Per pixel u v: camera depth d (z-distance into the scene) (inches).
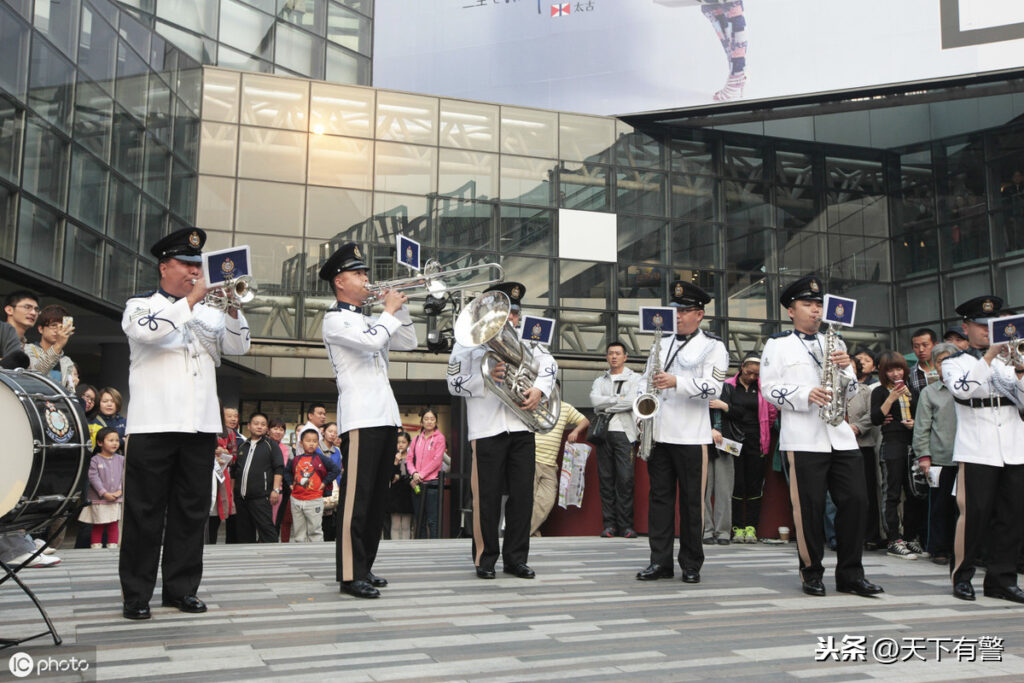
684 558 228.8
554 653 145.5
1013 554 209.2
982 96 814.5
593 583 221.3
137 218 623.2
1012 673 138.9
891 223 916.0
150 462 175.0
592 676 131.5
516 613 178.9
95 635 156.2
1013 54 779.4
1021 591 204.8
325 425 442.6
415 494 453.7
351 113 774.5
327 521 426.9
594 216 831.1
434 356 750.5
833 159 912.9
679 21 848.9
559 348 802.2
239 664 136.3
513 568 232.5
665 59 847.7
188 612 177.3
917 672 138.5
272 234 738.8
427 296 230.1
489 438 233.8
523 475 235.3
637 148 858.1
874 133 920.9
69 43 532.1
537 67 867.4
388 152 780.0
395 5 892.6
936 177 895.7
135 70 622.8
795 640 158.6
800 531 213.8
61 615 173.9
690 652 147.9
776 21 833.5
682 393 227.9
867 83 811.4
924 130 908.6
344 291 211.9
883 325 902.4
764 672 136.3
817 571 211.8
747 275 869.2
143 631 159.6
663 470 233.3
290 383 800.9
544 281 808.9
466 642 152.5
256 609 181.0
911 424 298.2
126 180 605.3
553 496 383.2
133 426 176.2
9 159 468.1
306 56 842.2
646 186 854.5
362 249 757.9
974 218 864.9
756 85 829.8
